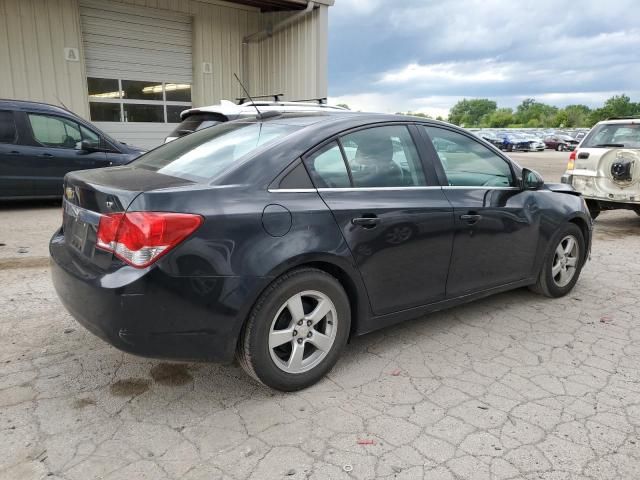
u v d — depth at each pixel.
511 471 2.34
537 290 4.60
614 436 2.60
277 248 2.73
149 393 2.94
